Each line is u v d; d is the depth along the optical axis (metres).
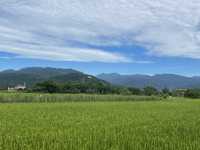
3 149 11.94
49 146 12.23
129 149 12.23
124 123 21.39
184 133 16.41
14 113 30.11
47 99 69.38
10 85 176.88
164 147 12.51
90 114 29.81
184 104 57.53
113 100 85.12
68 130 17.03
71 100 75.06
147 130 17.59
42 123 20.98
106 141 13.55
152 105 51.88
